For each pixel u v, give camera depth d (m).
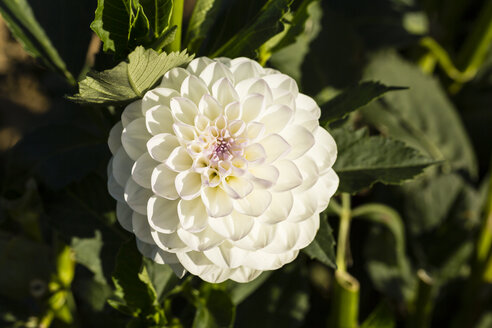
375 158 0.45
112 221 0.47
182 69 0.38
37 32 0.46
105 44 0.39
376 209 0.55
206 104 0.38
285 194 0.39
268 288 0.54
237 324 0.54
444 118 0.61
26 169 0.47
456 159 0.61
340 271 0.52
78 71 0.47
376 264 0.60
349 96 0.43
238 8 0.44
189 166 0.39
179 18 0.41
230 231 0.38
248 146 0.39
